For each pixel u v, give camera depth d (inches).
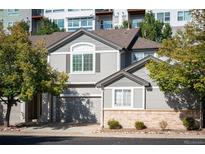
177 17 2425.0
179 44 1187.3
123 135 1125.1
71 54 1471.5
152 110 1263.5
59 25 2746.1
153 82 1267.2
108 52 1439.5
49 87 1280.8
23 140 979.3
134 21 2578.7
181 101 1241.4
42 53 1301.7
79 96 1467.8
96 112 1451.8
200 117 1224.8
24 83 1248.8
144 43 1572.3
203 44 1144.2
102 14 2657.5
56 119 1482.5
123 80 1291.8
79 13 2701.8
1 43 1259.2
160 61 1213.1
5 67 1266.0
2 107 1488.7
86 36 1459.2
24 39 1301.7
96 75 1448.1
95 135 1125.1
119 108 1289.4
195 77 1155.9
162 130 1218.0
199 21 1179.3
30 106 1517.0
